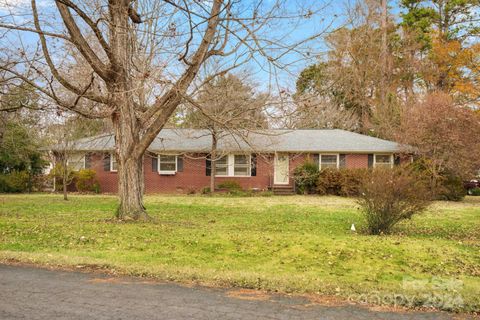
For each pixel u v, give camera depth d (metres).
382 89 40.66
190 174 30.72
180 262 8.63
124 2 12.84
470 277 7.92
